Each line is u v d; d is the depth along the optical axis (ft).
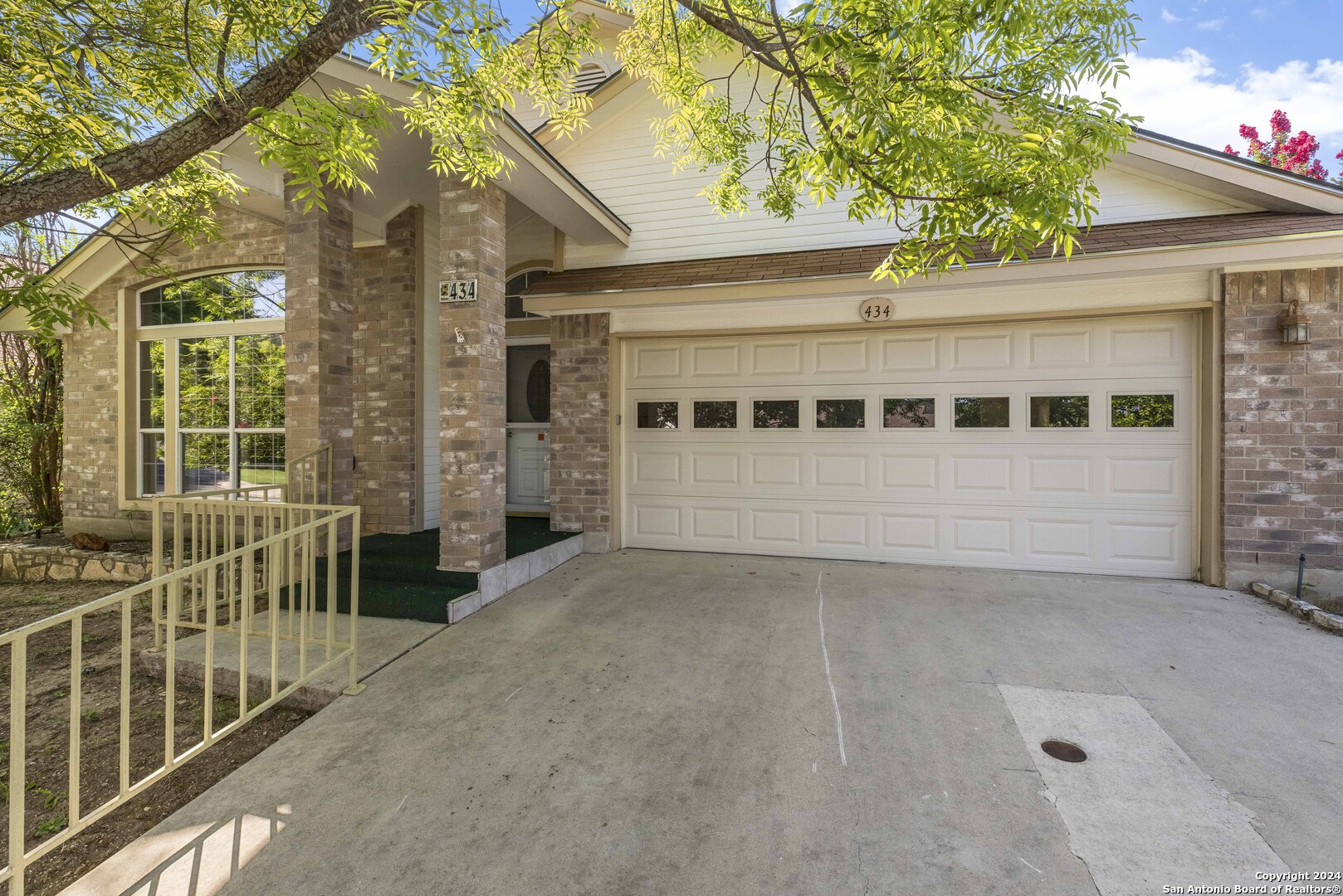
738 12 13.55
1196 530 17.69
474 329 15.71
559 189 17.97
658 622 14.29
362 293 21.90
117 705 11.59
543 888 6.30
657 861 6.65
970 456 19.60
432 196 20.83
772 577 18.49
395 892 6.25
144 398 26.22
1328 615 13.83
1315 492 16.12
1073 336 18.66
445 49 10.98
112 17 11.53
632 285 20.84
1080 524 18.70
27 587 21.58
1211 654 12.28
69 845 7.53
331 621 10.82
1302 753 8.64
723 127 17.52
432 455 22.45
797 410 21.16
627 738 9.21
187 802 8.41
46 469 29.45
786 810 7.48
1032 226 9.45
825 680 11.12
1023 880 6.30
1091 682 11.01
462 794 7.88
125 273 25.77
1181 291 17.22
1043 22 10.43
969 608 15.30
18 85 9.87
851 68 9.11
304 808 7.63
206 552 16.60
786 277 19.30
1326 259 15.76
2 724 11.16
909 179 9.59
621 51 17.83
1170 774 8.15
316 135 11.71
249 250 24.03
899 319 19.45
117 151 9.69
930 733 9.25
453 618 14.23
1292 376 16.24
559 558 20.11
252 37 12.06
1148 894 6.08
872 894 6.16
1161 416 17.98
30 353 29.84
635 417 22.62
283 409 24.13
